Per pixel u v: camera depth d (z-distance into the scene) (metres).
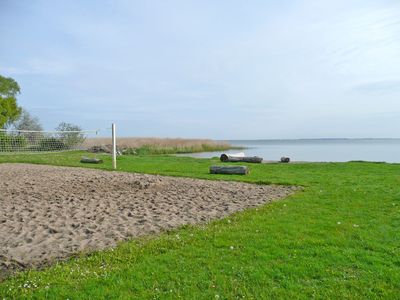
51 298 3.84
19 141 28.34
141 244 5.59
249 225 6.64
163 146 37.88
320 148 59.72
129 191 10.73
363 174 14.75
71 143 31.61
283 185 12.09
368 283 4.16
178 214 7.80
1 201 9.02
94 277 4.33
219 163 20.56
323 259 4.86
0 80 49.50
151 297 3.86
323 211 7.80
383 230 6.26
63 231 6.38
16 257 5.01
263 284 4.15
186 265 4.68
